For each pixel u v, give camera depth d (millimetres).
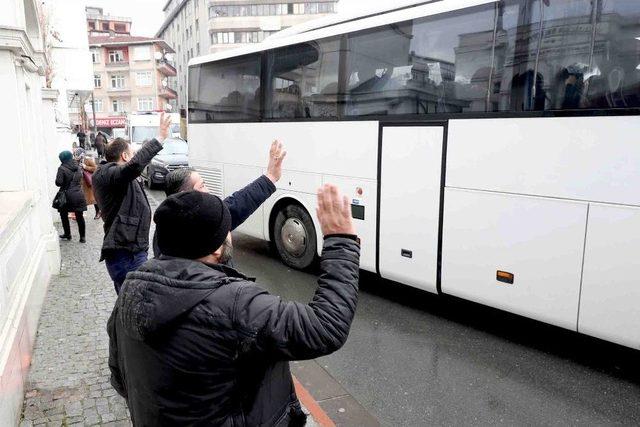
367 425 3523
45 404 3613
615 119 3902
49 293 6105
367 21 5918
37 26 7121
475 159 4844
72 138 23906
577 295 4191
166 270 1573
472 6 4832
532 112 4402
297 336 1503
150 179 17250
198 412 1521
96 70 73625
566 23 4180
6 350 3223
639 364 4477
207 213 1618
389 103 5684
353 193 6199
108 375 4043
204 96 9055
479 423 3598
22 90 5938
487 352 4727
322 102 6566
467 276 5000
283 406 1735
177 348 1491
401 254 5648
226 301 1503
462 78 4934
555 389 4047
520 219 4531
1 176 5777
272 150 3131
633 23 3811
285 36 7262
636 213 3818
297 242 7340
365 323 5438
